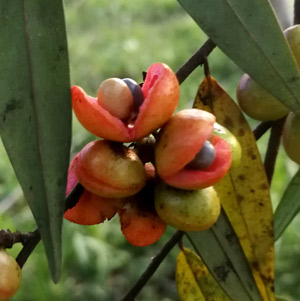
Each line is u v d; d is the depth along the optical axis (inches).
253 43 4.4
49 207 4.0
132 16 30.5
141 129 4.4
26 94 4.3
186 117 4.4
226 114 5.6
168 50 27.3
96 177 4.5
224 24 4.4
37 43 4.4
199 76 23.7
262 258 5.8
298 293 16.2
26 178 4.1
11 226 15.8
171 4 30.7
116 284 17.3
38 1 4.4
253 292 5.6
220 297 6.3
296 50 5.4
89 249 16.9
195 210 4.7
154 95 4.3
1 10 4.4
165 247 6.2
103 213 4.9
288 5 6.5
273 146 6.3
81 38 28.5
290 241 16.7
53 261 3.9
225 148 4.6
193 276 6.4
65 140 4.2
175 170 4.4
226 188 5.7
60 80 4.3
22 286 16.0
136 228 4.9
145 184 4.7
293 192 6.3
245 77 5.8
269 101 5.6
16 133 4.2
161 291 17.2
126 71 26.5
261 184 5.7
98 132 4.4
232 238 5.6
